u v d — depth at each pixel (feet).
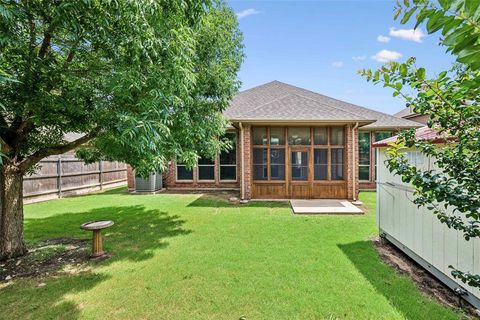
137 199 34.94
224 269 14.03
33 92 11.60
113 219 24.85
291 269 13.96
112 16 10.48
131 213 27.17
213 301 11.03
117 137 12.35
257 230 21.03
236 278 13.02
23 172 16.34
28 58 10.89
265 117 31.63
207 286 12.26
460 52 3.44
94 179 43.70
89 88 13.24
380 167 18.40
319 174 33.91
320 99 41.63
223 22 23.62
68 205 31.37
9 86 11.00
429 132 11.43
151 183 39.75
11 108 12.06
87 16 10.17
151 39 11.06
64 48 13.30
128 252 16.57
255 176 34.19
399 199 15.87
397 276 13.14
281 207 29.68
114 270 14.05
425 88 6.26
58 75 12.27
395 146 8.20
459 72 5.71
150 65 11.93
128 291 11.90
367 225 22.38
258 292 11.70
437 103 6.40
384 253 16.20
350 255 15.81
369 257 15.51
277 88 46.78
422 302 10.79
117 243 18.30
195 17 12.88
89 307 10.66
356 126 32.24
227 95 23.82
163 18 11.85
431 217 12.80
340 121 30.86
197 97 21.66
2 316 10.11
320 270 13.82
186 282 12.67
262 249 16.87
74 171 39.75
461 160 6.48
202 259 15.37
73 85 13.10
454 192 6.26
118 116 11.00
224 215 26.07
